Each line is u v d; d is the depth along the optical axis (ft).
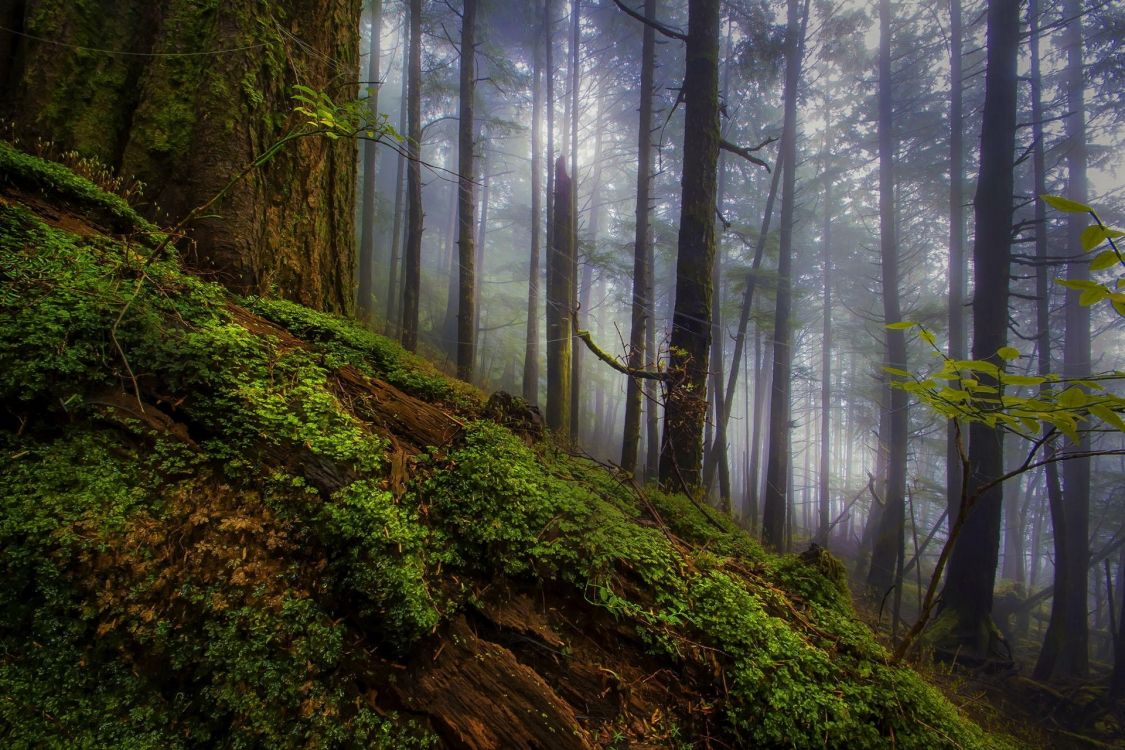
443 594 6.42
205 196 11.40
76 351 6.46
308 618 5.71
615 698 6.35
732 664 6.79
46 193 9.02
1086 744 25.27
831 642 8.13
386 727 5.33
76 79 11.51
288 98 12.91
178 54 11.90
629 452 29.22
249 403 7.11
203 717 5.12
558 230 40.86
